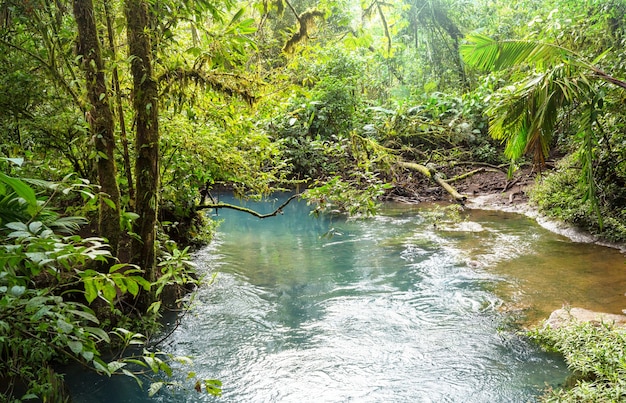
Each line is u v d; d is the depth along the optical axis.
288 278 6.02
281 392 3.59
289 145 11.56
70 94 4.57
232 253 7.18
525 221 8.52
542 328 4.36
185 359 2.33
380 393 3.55
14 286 1.81
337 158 11.42
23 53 4.50
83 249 1.81
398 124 12.45
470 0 15.59
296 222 9.40
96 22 4.19
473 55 5.02
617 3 7.90
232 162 6.30
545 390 3.51
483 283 5.60
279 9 5.92
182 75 4.67
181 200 6.50
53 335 2.51
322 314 4.93
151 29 4.14
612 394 3.06
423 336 4.40
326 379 3.75
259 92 5.23
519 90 4.86
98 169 4.14
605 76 4.45
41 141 4.81
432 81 15.75
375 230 8.32
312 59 11.73
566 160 8.89
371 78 15.07
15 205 2.24
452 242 7.34
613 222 6.90
